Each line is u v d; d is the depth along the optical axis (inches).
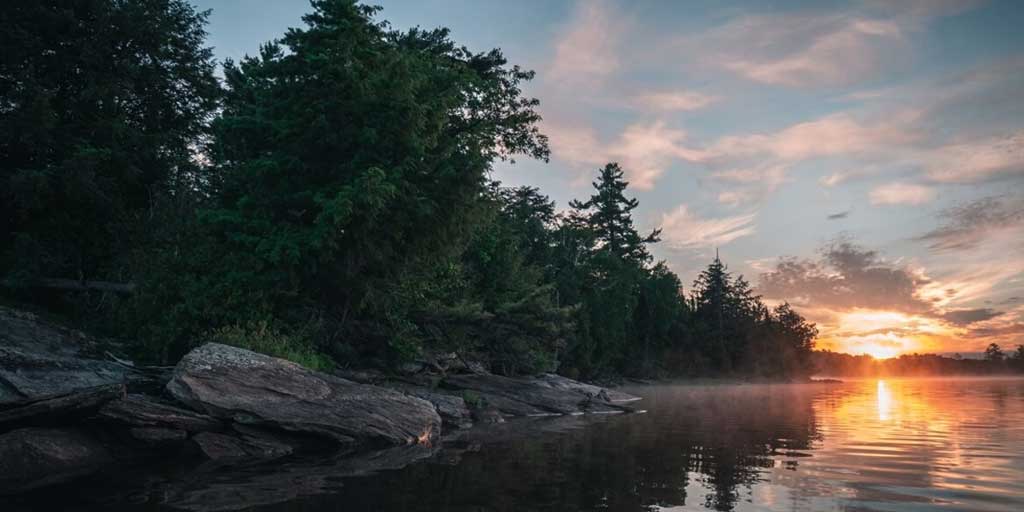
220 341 661.9
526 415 934.4
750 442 549.3
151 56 1031.0
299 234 756.0
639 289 3233.3
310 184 808.9
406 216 797.9
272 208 788.0
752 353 3976.4
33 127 804.6
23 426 446.9
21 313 604.4
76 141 881.5
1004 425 713.0
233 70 1246.3
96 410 474.6
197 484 345.7
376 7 890.1
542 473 379.6
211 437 487.2
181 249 795.4
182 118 1106.7
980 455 450.3
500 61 1418.6
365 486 336.5
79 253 901.2
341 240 781.3
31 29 895.1
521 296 1338.6
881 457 442.6
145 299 735.7
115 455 452.8
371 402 588.1
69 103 926.4
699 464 413.7
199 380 511.8
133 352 711.1
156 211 930.7
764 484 335.6
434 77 1059.3
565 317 1314.0
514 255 1393.9
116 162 918.4
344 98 817.5
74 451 427.8
